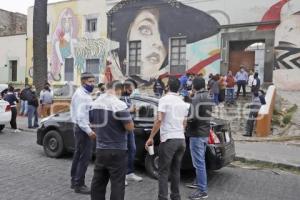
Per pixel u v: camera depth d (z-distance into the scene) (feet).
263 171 27.78
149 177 24.17
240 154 31.99
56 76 85.56
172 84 18.63
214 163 22.48
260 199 20.59
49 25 86.58
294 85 56.80
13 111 42.68
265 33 58.95
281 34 57.67
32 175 23.79
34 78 58.95
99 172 15.90
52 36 86.12
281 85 57.88
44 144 29.48
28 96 44.42
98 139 15.88
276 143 38.52
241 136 42.55
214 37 63.62
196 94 20.38
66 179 23.03
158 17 69.51
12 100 42.68
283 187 23.34
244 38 60.64
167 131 18.30
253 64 61.21
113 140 15.56
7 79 97.09
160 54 69.46
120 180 15.62
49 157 29.17
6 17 120.26
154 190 21.40
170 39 68.44
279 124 45.47
